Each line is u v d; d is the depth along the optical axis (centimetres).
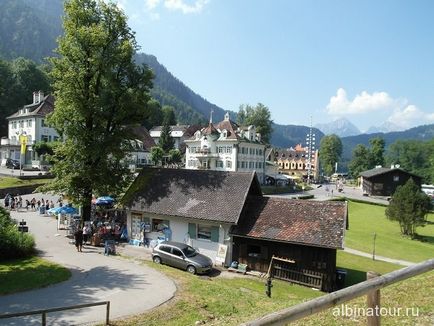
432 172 14000
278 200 3278
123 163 4053
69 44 3456
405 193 5316
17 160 8162
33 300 1852
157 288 2100
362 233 5247
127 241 3650
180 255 2834
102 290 2044
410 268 645
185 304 1862
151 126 16112
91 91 3672
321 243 2759
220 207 3262
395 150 17412
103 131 3716
